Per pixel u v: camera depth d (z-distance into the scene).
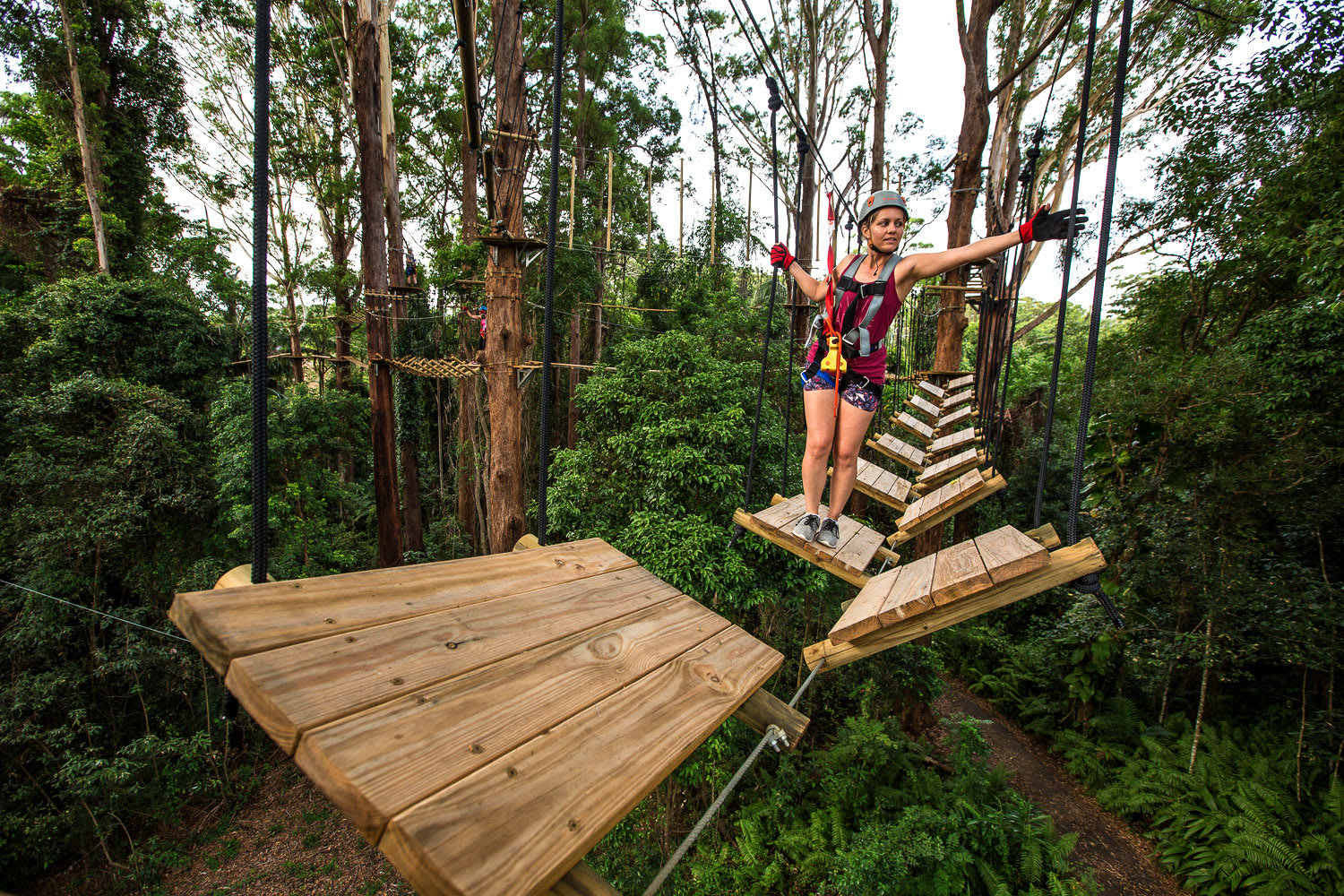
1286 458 7.29
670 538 8.93
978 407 4.80
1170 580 8.33
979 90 9.21
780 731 1.52
